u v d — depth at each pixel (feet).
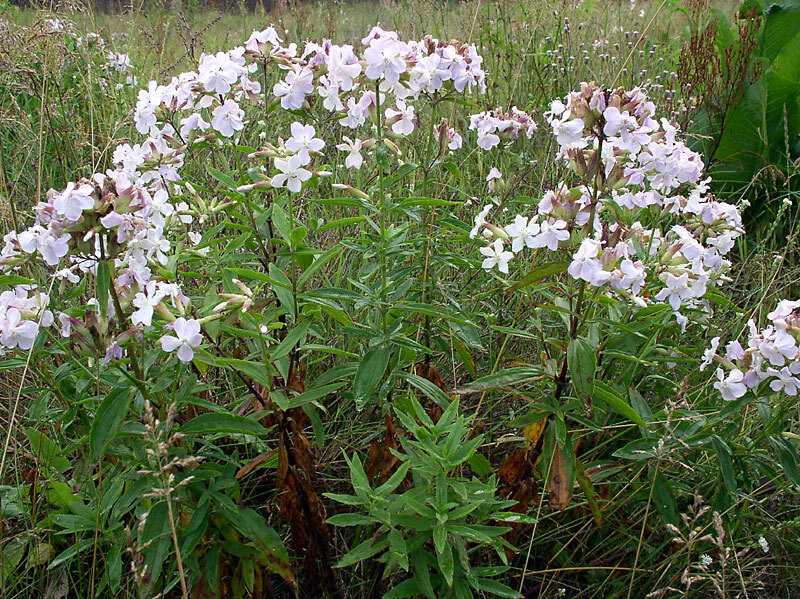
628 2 4.78
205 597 1.41
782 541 1.61
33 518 1.48
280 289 1.54
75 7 2.97
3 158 2.56
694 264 1.64
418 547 1.35
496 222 2.25
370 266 1.79
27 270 1.87
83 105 2.92
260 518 1.41
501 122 2.06
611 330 1.68
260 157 1.70
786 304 1.50
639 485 1.66
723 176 3.26
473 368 1.77
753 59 3.13
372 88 1.83
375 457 1.64
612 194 1.71
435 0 3.80
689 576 1.49
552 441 1.51
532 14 3.78
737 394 1.51
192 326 1.31
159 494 1.18
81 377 1.50
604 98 1.43
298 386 1.56
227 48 3.63
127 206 1.31
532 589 1.60
